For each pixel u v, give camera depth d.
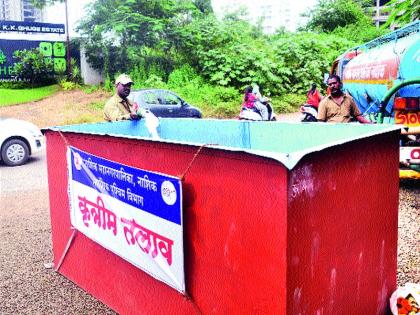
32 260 4.42
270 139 3.68
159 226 2.65
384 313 2.91
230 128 3.98
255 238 2.15
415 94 6.41
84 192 3.42
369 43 8.68
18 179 8.25
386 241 2.85
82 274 3.70
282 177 2.00
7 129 9.59
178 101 13.52
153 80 21.91
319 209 2.22
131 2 23.05
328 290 2.34
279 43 26.05
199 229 2.43
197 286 2.49
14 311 3.43
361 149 2.52
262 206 2.10
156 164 2.67
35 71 23.16
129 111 5.92
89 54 23.62
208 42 24.41
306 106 10.52
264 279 2.13
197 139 4.26
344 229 2.43
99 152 3.19
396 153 2.87
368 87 7.89
